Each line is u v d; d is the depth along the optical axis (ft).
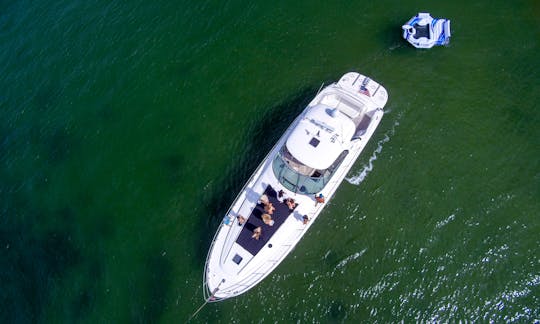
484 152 70.79
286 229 61.93
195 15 87.45
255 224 62.03
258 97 77.87
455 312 61.52
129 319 62.39
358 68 78.64
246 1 87.40
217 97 78.74
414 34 78.18
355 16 83.51
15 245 69.51
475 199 67.72
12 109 83.05
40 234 69.92
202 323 61.77
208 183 71.05
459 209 67.21
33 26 92.38
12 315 64.49
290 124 74.02
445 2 83.10
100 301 63.77
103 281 65.10
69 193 72.79
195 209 69.21
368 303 62.44
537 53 77.00
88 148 76.48
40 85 84.58
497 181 68.64
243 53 82.38
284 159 64.23
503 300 61.46
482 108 73.97
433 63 77.97
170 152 74.43
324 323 61.52
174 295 63.26
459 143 71.72
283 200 62.85
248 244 61.00
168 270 64.95
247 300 62.64
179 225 68.18
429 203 67.92
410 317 61.62
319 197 62.49
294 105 76.02
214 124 76.28
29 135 79.66
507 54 77.51
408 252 65.05
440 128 73.05
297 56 80.89
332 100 70.85
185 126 76.59
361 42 80.89
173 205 69.82
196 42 84.58
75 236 69.00
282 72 79.61
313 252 65.51
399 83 76.95
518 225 65.51
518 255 63.67
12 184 75.10
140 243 67.36
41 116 81.20
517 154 70.23
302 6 85.56
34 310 64.39
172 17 87.86
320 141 62.80
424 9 82.79
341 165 65.16
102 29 88.48
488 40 78.95
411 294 62.69
